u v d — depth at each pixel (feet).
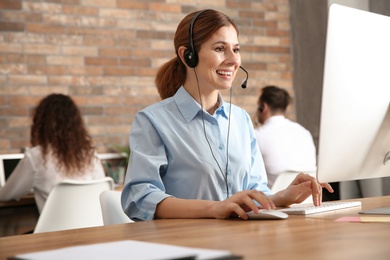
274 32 20.80
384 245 4.03
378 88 6.11
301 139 15.03
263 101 15.23
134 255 3.66
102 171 13.58
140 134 7.45
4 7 17.38
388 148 6.38
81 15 18.25
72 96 18.08
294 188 7.04
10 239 5.25
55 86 17.87
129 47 18.85
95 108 18.35
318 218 5.84
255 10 20.58
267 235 4.76
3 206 13.47
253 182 8.18
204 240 4.61
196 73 7.68
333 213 6.25
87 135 13.38
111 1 18.63
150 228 5.62
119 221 7.67
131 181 7.13
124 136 18.70
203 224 5.77
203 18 7.56
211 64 7.47
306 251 3.91
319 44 17.43
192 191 7.47
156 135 7.46
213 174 7.52
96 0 18.43
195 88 7.77
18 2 17.51
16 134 17.35
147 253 3.71
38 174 12.91
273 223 5.59
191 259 3.54
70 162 12.96
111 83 18.57
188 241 4.59
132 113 18.84
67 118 13.10
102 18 18.51
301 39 18.03
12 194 13.05
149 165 7.15
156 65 19.19
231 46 7.54
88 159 13.23
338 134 5.94
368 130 6.14
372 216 5.68
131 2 18.89
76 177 13.12
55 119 13.00
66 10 18.06
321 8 17.33
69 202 11.39
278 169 14.67
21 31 17.53
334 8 5.69
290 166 14.71
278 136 14.82
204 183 7.48
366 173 6.36
